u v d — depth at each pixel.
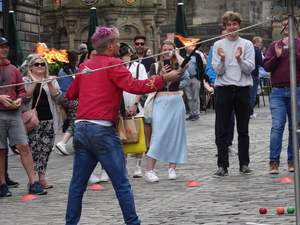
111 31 6.62
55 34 35.62
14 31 21.55
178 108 10.17
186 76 10.34
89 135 6.39
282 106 10.10
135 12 34.41
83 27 34.56
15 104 9.34
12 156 14.09
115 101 6.47
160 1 36.03
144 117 11.00
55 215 7.99
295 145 5.95
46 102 10.16
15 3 32.75
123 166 6.47
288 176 9.89
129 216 6.43
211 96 26.30
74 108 13.48
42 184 10.05
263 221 6.88
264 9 56.28
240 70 9.98
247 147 10.28
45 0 35.44
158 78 6.34
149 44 34.91
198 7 54.78
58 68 16.92
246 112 10.12
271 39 56.59
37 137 10.05
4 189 9.60
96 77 6.46
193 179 10.13
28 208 8.57
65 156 13.75
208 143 14.85
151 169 10.18
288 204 7.72
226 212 7.45
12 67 9.52
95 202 8.67
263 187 9.01
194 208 7.80
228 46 10.04
